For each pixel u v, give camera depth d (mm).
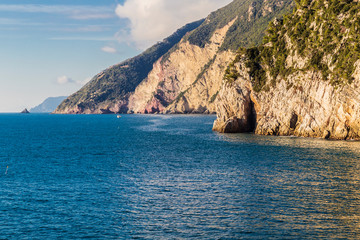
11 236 27688
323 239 26266
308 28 98938
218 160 59281
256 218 30469
